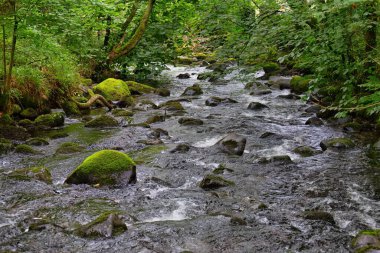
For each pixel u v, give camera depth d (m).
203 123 10.98
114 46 16.48
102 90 13.52
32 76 11.09
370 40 8.48
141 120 11.29
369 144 9.00
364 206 6.16
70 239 4.98
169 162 7.96
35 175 6.95
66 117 11.68
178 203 6.15
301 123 10.98
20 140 9.34
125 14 16.94
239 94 14.72
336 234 5.26
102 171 6.82
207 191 6.66
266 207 6.05
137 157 8.28
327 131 10.15
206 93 15.15
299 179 7.19
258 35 9.37
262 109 12.62
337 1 6.81
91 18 14.70
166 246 4.86
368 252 4.60
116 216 5.35
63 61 12.23
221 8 10.51
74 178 6.83
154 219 5.66
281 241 5.04
